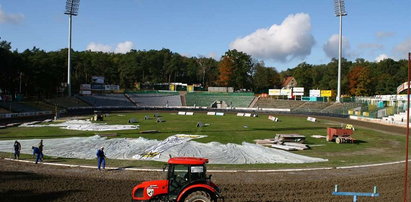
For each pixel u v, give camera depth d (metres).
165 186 14.44
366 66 134.12
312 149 36.56
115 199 17.19
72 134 44.31
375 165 27.72
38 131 47.28
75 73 146.62
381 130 58.47
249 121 68.31
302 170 25.34
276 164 27.67
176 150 32.38
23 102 85.56
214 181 21.36
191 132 47.69
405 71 129.50
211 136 43.69
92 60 152.00
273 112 103.69
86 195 17.84
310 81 156.88
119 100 116.75
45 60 104.88
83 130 48.84
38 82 101.62
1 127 51.28
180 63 181.00
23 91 106.12
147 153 31.25
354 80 129.00
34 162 27.16
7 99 85.75
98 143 36.59
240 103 121.88
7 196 17.52
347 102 101.94
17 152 28.55
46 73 102.50
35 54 113.56
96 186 19.72
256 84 162.38
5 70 90.12
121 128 51.56
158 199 14.54
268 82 162.00
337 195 18.27
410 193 18.86
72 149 33.28
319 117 86.94
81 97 109.00
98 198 17.33
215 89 138.38
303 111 100.94
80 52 162.25
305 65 176.25
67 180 21.09
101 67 153.62
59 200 16.95
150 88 157.88
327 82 146.25
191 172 14.16
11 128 51.16
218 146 35.25
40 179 21.23
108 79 156.25
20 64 93.88
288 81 166.88
